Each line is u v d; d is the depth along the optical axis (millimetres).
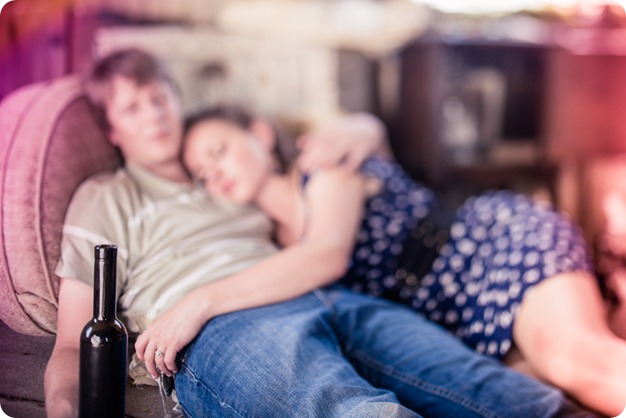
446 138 1712
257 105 1448
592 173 1676
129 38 1360
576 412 978
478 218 1308
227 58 1448
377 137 1445
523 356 1151
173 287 1046
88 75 1207
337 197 1263
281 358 919
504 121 1766
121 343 868
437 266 1276
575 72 1707
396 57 1660
